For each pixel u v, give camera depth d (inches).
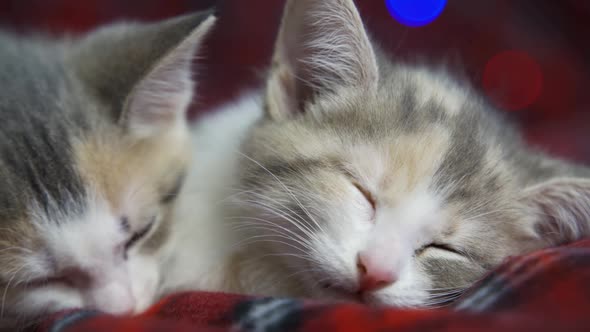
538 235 8.9
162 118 8.9
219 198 9.3
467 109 9.2
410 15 13.4
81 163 8.0
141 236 8.6
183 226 9.2
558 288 6.5
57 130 8.0
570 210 8.6
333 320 6.4
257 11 15.0
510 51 15.8
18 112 8.0
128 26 9.4
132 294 8.3
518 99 15.9
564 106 16.3
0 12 13.7
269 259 9.1
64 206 7.9
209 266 9.2
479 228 8.5
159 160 8.8
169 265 9.0
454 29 15.4
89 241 8.0
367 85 8.8
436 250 8.3
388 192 8.3
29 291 7.9
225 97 14.0
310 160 8.6
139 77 8.2
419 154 8.4
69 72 8.6
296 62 9.1
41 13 13.9
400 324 6.1
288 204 8.6
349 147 8.5
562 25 16.2
